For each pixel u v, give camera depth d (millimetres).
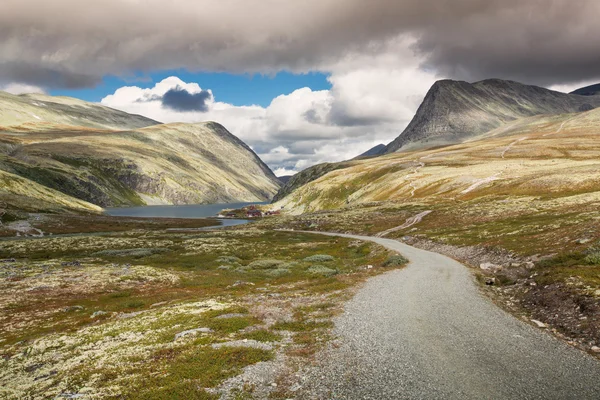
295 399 13906
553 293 25422
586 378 14430
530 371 15312
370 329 21906
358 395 14016
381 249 67562
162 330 24094
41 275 54312
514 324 21688
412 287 33594
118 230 150500
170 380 15844
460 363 16438
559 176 115000
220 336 21859
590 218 50656
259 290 39031
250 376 16078
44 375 18516
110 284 48562
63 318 33750
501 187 125375
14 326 31969
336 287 36219
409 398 13594
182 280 51000
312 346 19672
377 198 184000
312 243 93250
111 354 20125
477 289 32000
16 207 175375
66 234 131625
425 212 114312
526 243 46219
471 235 64250
